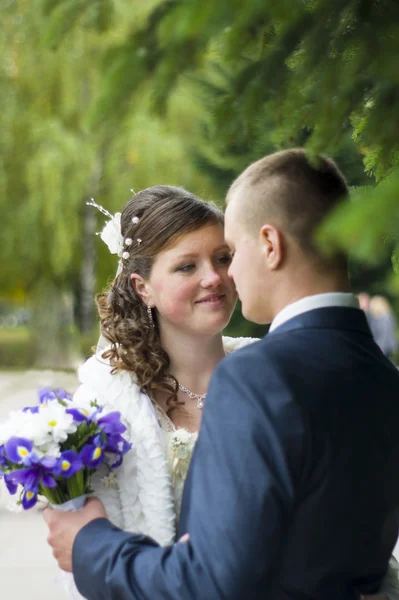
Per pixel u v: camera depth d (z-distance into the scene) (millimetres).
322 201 1892
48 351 22625
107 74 1538
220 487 1692
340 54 1657
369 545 1869
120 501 2324
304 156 1927
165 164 16891
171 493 2348
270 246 1915
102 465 2311
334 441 1764
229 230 1992
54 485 2082
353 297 1971
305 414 1735
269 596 1706
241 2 1404
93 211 18781
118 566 1809
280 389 1747
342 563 1817
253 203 1929
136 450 2363
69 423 2166
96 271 20906
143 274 2570
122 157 17250
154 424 2416
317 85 1716
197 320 2510
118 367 2508
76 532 1992
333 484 1765
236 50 1543
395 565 2234
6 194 18938
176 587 1692
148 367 2510
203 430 1773
